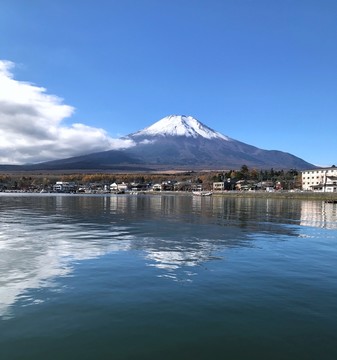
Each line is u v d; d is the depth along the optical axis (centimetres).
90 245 2919
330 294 1678
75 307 1477
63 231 3825
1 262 2259
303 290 1736
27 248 2753
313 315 1416
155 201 14788
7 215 6088
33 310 1442
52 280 1859
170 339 1205
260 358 1091
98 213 6819
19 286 1750
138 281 1855
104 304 1515
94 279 1884
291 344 1180
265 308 1488
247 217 6234
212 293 1673
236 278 1933
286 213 7550
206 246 2944
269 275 2009
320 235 3806
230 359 1085
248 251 2750
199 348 1149
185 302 1548
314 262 2370
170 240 3247
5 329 1267
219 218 5897
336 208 10288
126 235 3550
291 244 3141
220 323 1333
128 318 1371
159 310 1454
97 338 1206
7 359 1073
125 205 10512
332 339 1216
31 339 1195
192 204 11956
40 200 13950
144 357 1093
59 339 1197
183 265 2227
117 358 1085
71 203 11412
